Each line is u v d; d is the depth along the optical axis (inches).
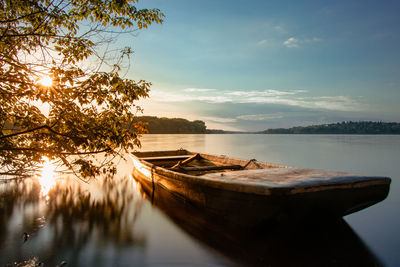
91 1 165.6
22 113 171.6
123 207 262.2
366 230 201.5
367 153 971.9
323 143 1839.3
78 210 251.8
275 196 149.9
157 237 189.2
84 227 208.2
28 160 180.7
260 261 154.0
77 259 156.2
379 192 172.9
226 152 1044.5
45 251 165.9
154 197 300.0
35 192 318.3
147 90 181.9
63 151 187.3
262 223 168.1
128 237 189.5
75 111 167.0
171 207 261.4
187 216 232.5
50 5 152.9
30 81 148.0
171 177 248.7
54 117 167.5
